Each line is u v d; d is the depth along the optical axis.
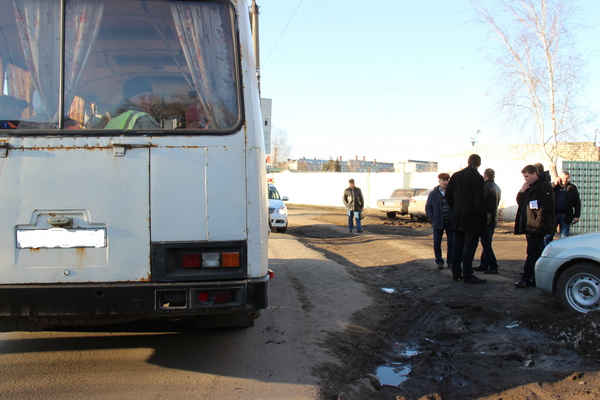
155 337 5.46
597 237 5.99
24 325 3.95
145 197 3.71
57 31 3.73
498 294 7.34
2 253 3.60
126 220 3.69
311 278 8.73
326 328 5.90
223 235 3.78
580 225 17.64
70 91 3.72
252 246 3.83
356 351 5.34
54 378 4.25
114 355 4.86
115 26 3.79
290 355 4.92
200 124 3.84
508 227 19.62
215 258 3.76
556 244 6.29
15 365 4.56
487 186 8.78
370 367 5.06
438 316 6.61
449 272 9.19
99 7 3.78
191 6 3.87
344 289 8.05
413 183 31.81
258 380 4.28
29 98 3.70
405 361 5.27
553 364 4.78
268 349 5.09
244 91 3.88
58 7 3.73
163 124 3.81
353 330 5.98
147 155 3.73
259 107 4.11
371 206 34.72
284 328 5.81
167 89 3.83
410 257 11.30
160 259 3.71
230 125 3.86
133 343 5.24
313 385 4.19
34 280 3.63
